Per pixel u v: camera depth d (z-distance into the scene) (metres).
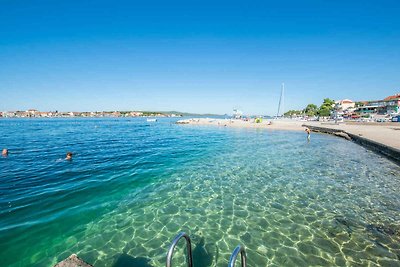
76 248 6.15
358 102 125.69
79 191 10.24
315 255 5.92
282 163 16.48
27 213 7.94
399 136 25.75
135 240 6.62
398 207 8.78
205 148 23.66
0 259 5.57
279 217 8.05
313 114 119.12
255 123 67.31
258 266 5.52
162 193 10.31
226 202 9.37
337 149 22.88
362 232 7.02
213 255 6.00
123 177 12.62
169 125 74.69
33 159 17.25
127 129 54.38
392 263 5.57
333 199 9.62
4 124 72.56
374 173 13.70
